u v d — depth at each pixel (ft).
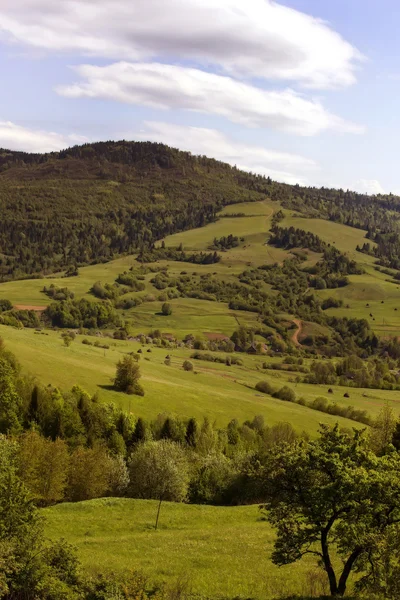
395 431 258.57
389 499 74.69
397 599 70.85
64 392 301.02
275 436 315.78
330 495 75.77
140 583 92.07
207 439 283.59
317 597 83.05
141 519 163.53
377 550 74.79
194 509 179.11
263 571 109.40
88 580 89.97
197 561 118.11
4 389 259.80
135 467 211.00
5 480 94.43
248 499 214.28
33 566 82.74
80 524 155.43
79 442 256.73
